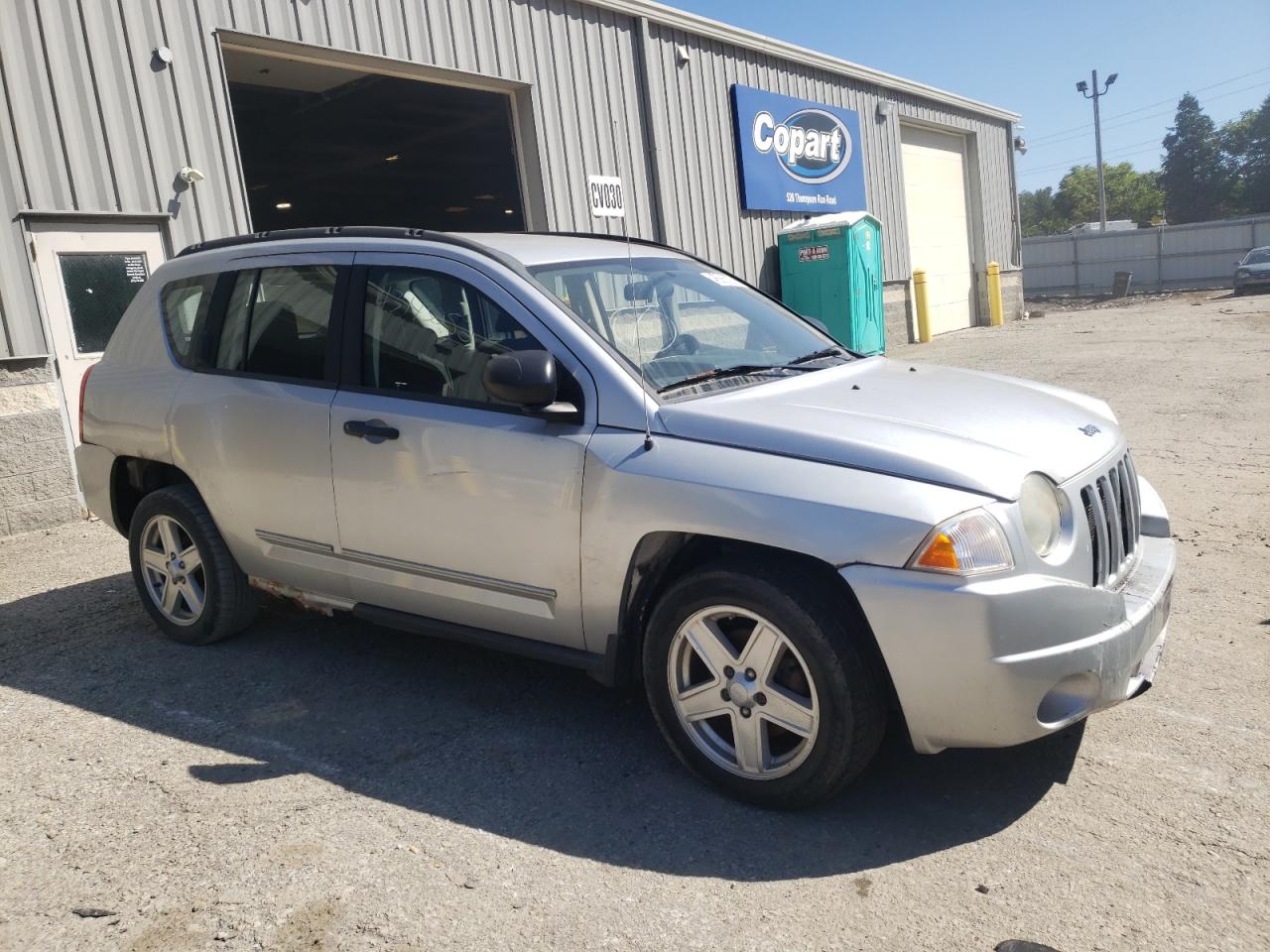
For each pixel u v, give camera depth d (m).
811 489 2.97
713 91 14.17
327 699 4.13
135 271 8.12
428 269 3.89
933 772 3.35
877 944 2.49
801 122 16.05
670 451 3.23
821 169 16.64
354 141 17.59
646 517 3.20
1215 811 3.01
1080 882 2.71
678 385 3.53
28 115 7.44
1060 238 40.69
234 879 2.87
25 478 7.49
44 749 3.77
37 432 7.54
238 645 4.79
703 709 3.23
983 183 23.34
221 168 8.62
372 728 3.85
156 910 2.73
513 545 3.54
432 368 3.80
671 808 3.19
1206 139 102.38
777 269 15.62
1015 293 25.28
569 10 11.74
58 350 7.67
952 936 2.51
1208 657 4.12
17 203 7.38
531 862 2.91
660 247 4.67
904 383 3.78
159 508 4.71
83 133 7.75
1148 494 4.01
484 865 2.91
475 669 4.39
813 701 2.98
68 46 7.67
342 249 4.18
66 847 3.07
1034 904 2.62
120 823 3.20
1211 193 102.06
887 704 3.03
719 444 3.19
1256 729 3.50
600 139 12.20
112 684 4.38
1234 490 6.71
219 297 4.55
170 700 4.18
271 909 2.72
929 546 2.80
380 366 3.94
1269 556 5.34
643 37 12.74
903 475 2.93
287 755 3.65
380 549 3.93
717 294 4.43
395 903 2.73
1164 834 2.91
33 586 6.04
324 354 4.11
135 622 5.22
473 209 25.73
